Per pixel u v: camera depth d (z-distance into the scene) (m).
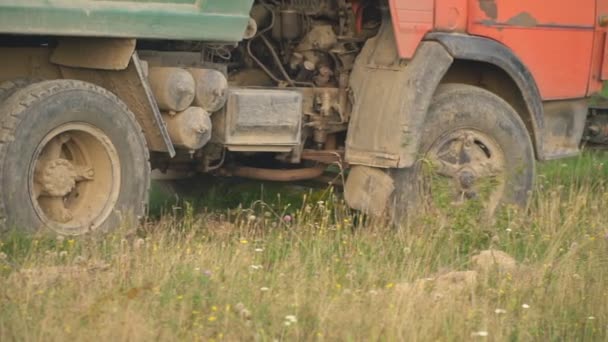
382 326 9.42
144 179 12.57
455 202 14.16
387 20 14.03
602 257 12.18
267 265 11.39
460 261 12.23
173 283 10.23
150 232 12.53
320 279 10.61
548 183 16.83
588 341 10.09
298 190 15.94
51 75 12.77
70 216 12.16
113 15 12.00
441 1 14.04
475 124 14.30
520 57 14.77
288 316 9.38
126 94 12.64
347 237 12.44
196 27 12.66
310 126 14.35
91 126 12.17
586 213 14.11
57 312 9.19
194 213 14.61
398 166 13.59
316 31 14.50
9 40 12.49
